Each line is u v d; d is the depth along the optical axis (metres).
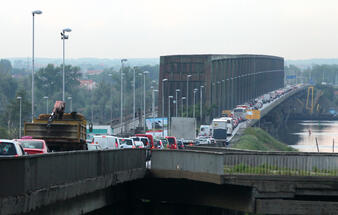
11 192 49.62
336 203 79.50
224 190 86.12
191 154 88.19
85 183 67.19
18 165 50.84
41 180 55.59
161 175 93.00
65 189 60.97
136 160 89.31
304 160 87.25
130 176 85.38
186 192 92.06
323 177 82.31
